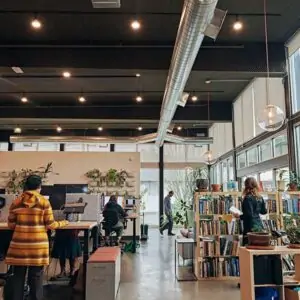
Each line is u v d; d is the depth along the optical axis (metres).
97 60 6.05
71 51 6.06
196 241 5.56
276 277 3.28
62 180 11.66
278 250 3.25
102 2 3.98
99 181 11.59
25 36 5.87
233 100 9.92
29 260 3.38
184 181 14.01
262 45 6.22
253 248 3.34
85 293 3.93
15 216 3.48
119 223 7.65
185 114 9.96
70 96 9.12
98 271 3.95
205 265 5.41
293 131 6.41
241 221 5.16
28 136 11.61
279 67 6.26
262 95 7.84
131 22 5.45
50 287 4.75
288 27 5.70
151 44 6.09
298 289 3.23
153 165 14.11
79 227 3.96
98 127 12.41
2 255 4.46
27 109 9.75
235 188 5.88
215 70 6.09
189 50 4.53
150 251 8.20
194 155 14.26
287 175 6.53
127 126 12.25
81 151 12.59
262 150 8.23
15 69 6.08
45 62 6.01
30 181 3.57
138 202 10.91
